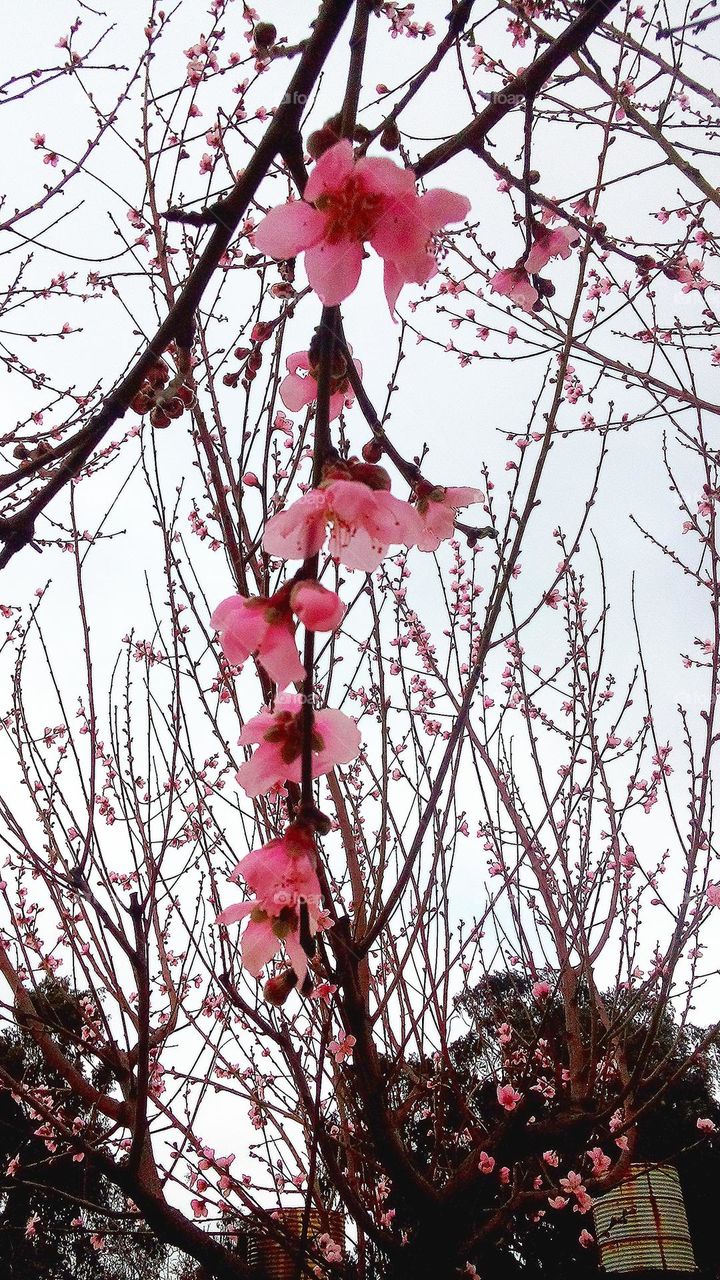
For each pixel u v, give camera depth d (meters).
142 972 2.90
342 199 1.22
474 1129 4.29
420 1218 3.68
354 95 1.33
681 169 3.03
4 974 4.50
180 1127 3.86
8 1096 7.07
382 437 1.53
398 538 1.21
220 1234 4.50
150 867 3.73
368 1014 3.40
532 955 4.74
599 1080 4.51
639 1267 4.76
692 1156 7.83
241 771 1.34
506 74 3.29
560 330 3.75
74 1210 7.38
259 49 1.75
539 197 2.10
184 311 1.37
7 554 1.41
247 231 3.42
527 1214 4.82
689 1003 4.33
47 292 4.52
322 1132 3.66
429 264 1.23
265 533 1.16
